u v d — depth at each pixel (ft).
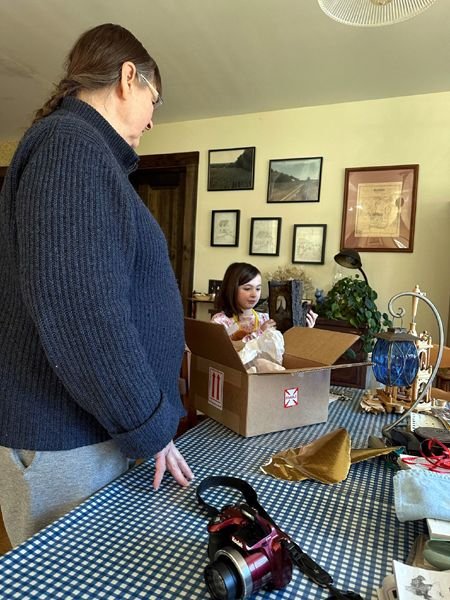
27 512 2.24
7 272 2.19
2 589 1.54
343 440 2.79
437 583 1.51
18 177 2.09
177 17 7.07
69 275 1.84
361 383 8.87
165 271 2.50
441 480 2.15
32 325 2.15
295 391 3.35
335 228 10.58
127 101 2.51
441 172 9.64
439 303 9.75
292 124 10.88
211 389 3.54
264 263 11.32
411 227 9.87
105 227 1.97
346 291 9.40
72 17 7.19
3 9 7.04
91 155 2.02
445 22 6.90
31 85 9.93
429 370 3.87
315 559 1.79
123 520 2.01
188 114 11.49
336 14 4.42
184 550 1.81
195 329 3.51
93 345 1.88
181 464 2.44
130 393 1.97
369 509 2.20
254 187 11.34
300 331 4.10
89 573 1.65
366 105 10.17
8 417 2.22
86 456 2.35
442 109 9.57
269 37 7.57
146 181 13.06
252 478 2.50
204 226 11.96
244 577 1.46
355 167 10.29
